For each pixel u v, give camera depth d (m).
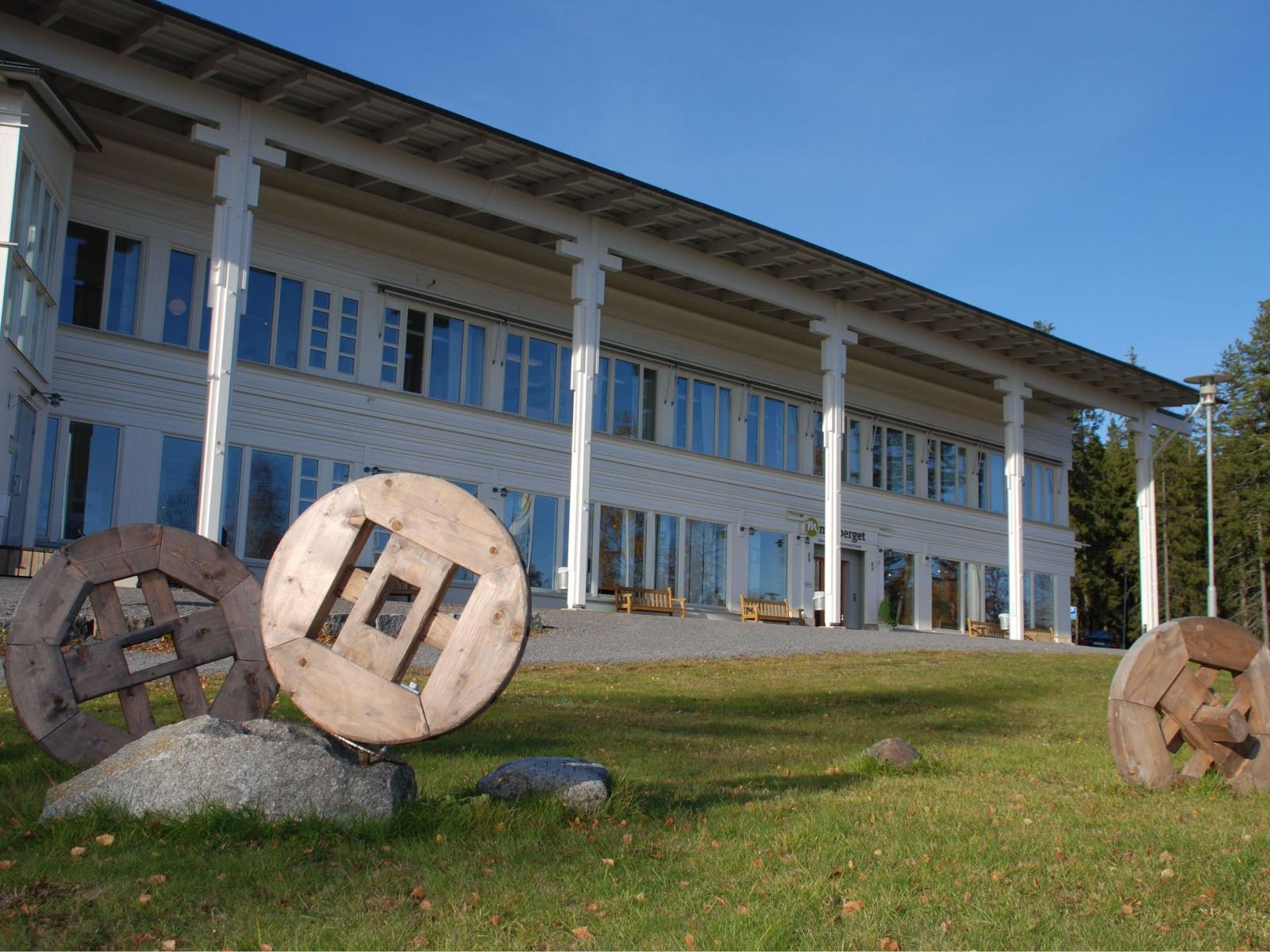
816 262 29.00
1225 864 6.55
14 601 15.57
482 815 6.78
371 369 26.83
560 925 5.25
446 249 28.22
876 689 17.56
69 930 4.95
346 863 5.89
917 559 38.91
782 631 26.14
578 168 24.12
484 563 6.65
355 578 6.91
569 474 30.16
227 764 6.34
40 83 18.09
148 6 18.72
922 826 7.48
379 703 6.61
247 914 5.18
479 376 28.89
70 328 22.48
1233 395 64.94
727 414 34.31
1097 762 11.08
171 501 23.66
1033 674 21.48
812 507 35.94
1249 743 9.38
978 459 41.88
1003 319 32.91
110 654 7.96
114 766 6.48
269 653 6.71
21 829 6.21
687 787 8.83
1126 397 40.47
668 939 5.08
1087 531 68.88
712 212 26.06
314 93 21.33
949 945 5.12
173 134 23.41
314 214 26.14
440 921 5.21
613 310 31.53
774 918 5.33
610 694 15.00
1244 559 64.19
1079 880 6.22
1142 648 9.41
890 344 34.75
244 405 24.72
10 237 17.81
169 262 24.09
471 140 22.98
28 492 20.34
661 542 31.92
